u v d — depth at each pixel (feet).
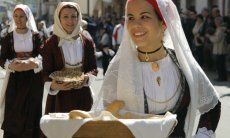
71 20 16.57
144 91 9.30
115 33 43.47
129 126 7.98
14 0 85.46
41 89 20.10
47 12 102.58
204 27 50.49
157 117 8.73
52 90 16.38
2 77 43.04
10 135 20.22
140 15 9.00
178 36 9.33
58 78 16.10
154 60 9.39
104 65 44.88
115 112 9.10
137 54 9.50
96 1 103.91
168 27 9.18
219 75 46.16
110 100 9.55
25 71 19.95
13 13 20.24
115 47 43.45
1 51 20.22
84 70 17.10
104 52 44.65
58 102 16.44
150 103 9.29
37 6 102.01
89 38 17.24
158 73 9.30
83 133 8.09
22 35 20.21
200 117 9.65
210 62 51.75
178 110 9.30
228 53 46.65
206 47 50.55
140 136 8.02
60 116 8.57
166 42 9.64
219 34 45.37
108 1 100.42
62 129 8.17
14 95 19.99
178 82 9.34
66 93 16.47
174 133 9.27
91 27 70.23
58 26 16.69
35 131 20.20
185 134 9.30
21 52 20.13
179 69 9.39
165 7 9.11
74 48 16.83
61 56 16.66
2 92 20.08
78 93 16.55
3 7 82.23
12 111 20.03
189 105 9.34
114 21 65.72
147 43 9.12
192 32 51.78
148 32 9.03
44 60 16.72
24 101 19.94
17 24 20.13
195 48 51.37
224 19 49.67
